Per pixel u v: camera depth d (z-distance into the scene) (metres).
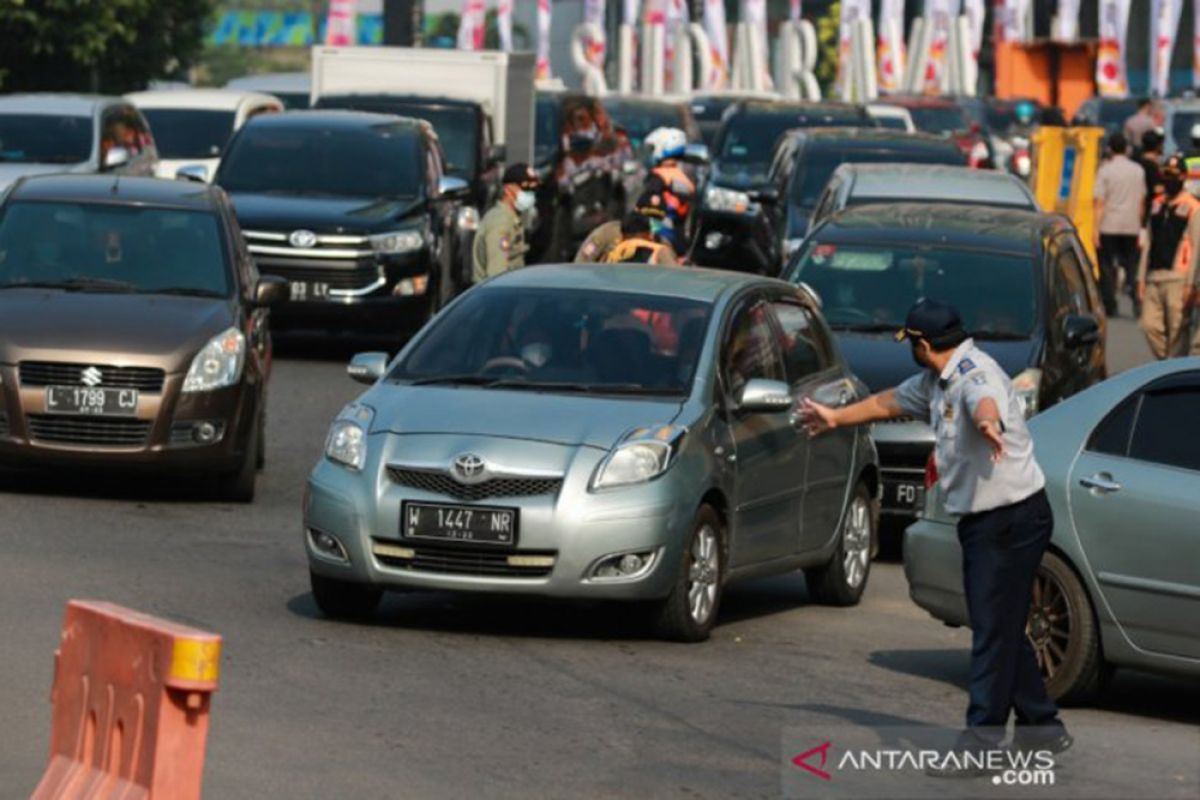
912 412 25.58
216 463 42.97
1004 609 24.89
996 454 24.62
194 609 32.75
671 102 125.31
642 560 31.42
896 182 56.31
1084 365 44.84
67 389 42.19
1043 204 97.19
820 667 31.17
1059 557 29.09
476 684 28.58
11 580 34.03
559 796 23.19
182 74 139.12
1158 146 89.44
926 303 25.14
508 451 31.48
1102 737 27.09
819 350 38.03
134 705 16.55
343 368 65.25
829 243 46.03
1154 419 29.00
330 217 65.50
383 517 31.50
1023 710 25.05
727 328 34.62
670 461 31.77
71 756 17.45
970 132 135.75
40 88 119.88
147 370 42.41
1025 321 43.94
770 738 26.09
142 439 42.38
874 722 27.16
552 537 31.08
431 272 66.69
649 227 46.72
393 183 68.62
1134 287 89.12
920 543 30.50
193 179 50.69
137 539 38.84
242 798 22.67
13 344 42.34
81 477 46.03
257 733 25.38
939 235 46.19
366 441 32.16
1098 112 136.62
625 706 27.59
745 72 169.75
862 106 94.88
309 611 33.25
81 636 17.41
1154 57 170.12
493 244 52.12
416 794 23.09
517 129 94.88
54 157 75.00
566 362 33.75
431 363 34.16
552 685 28.73
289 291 45.94
